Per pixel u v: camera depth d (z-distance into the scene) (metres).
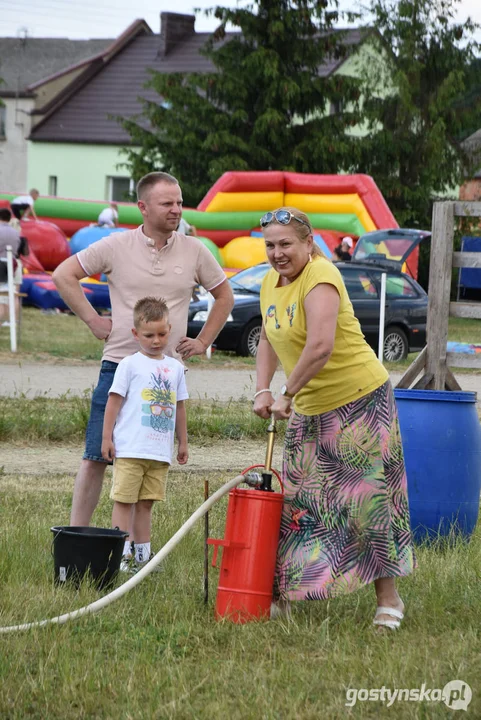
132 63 113.31
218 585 10.75
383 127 83.44
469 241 21.45
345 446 10.52
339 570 10.44
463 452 14.30
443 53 85.88
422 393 14.35
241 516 10.62
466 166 85.44
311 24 81.31
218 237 61.50
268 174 61.38
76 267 12.80
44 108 110.12
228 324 40.09
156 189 12.69
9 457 20.77
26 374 32.31
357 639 10.15
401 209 80.38
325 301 10.21
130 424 12.56
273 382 33.47
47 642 9.77
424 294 44.19
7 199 62.19
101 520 15.23
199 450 22.08
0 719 8.16
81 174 106.38
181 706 8.38
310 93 79.50
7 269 37.44
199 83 80.56
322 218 61.41
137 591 11.42
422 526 14.29
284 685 8.91
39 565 12.36
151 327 12.55
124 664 9.29
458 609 11.19
